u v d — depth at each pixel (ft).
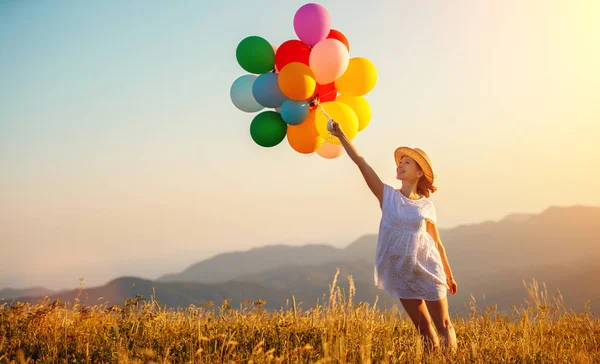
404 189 15.67
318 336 15.48
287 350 13.76
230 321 18.03
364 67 18.22
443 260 15.67
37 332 16.05
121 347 13.82
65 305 17.93
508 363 13.58
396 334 16.75
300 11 18.49
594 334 17.22
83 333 16.01
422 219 14.66
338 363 12.39
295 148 18.57
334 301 16.25
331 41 17.40
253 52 18.30
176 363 13.62
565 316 18.49
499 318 18.45
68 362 13.52
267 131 18.31
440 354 13.56
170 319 17.89
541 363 13.79
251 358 12.60
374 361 13.35
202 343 14.58
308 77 16.92
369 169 15.46
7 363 12.62
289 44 18.34
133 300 18.06
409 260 14.49
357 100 18.70
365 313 16.67
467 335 16.62
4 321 16.58
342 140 15.84
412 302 14.66
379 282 15.25
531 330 17.20
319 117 17.17
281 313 18.54
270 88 17.66
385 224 14.96
